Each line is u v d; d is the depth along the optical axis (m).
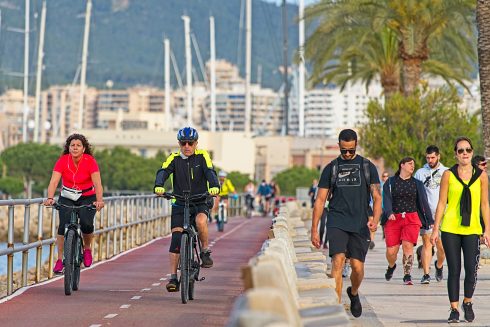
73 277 33.12
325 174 25.05
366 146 104.38
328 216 25.14
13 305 29.28
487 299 31.66
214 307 28.98
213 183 29.75
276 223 33.25
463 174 25.92
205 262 30.95
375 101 104.94
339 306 20.66
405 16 87.75
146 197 65.12
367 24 95.81
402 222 37.09
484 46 50.72
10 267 32.44
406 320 26.44
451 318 26.02
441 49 101.19
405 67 92.00
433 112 101.81
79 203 32.88
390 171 103.12
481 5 50.75
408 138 101.56
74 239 32.78
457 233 25.89
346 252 25.20
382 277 39.81
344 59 102.62
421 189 36.97
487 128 50.53
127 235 57.22
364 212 24.89
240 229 89.12
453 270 26.00
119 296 31.81
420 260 43.78
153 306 29.14
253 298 10.07
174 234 30.11
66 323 25.45
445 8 86.31
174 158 29.98
